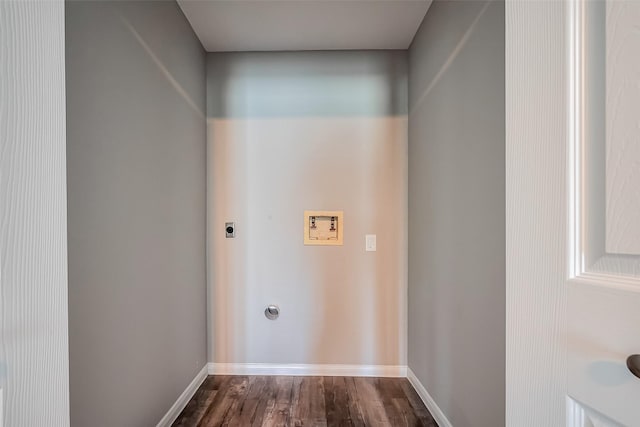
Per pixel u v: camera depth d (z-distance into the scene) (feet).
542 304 1.75
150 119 5.42
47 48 1.89
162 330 5.81
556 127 1.68
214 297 8.14
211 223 8.16
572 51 1.62
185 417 6.29
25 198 1.77
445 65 5.76
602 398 1.47
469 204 4.90
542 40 1.74
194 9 6.61
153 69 5.51
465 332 5.04
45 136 1.88
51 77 1.92
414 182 7.58
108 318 4.30
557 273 1.68
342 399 6.96
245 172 8.14
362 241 8.14
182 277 6.68
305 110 8.15
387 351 8.14
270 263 8.16
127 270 4.75
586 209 1.58
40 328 1.85
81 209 3.82
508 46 1.93
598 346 1.49
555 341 1.69
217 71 8.17
